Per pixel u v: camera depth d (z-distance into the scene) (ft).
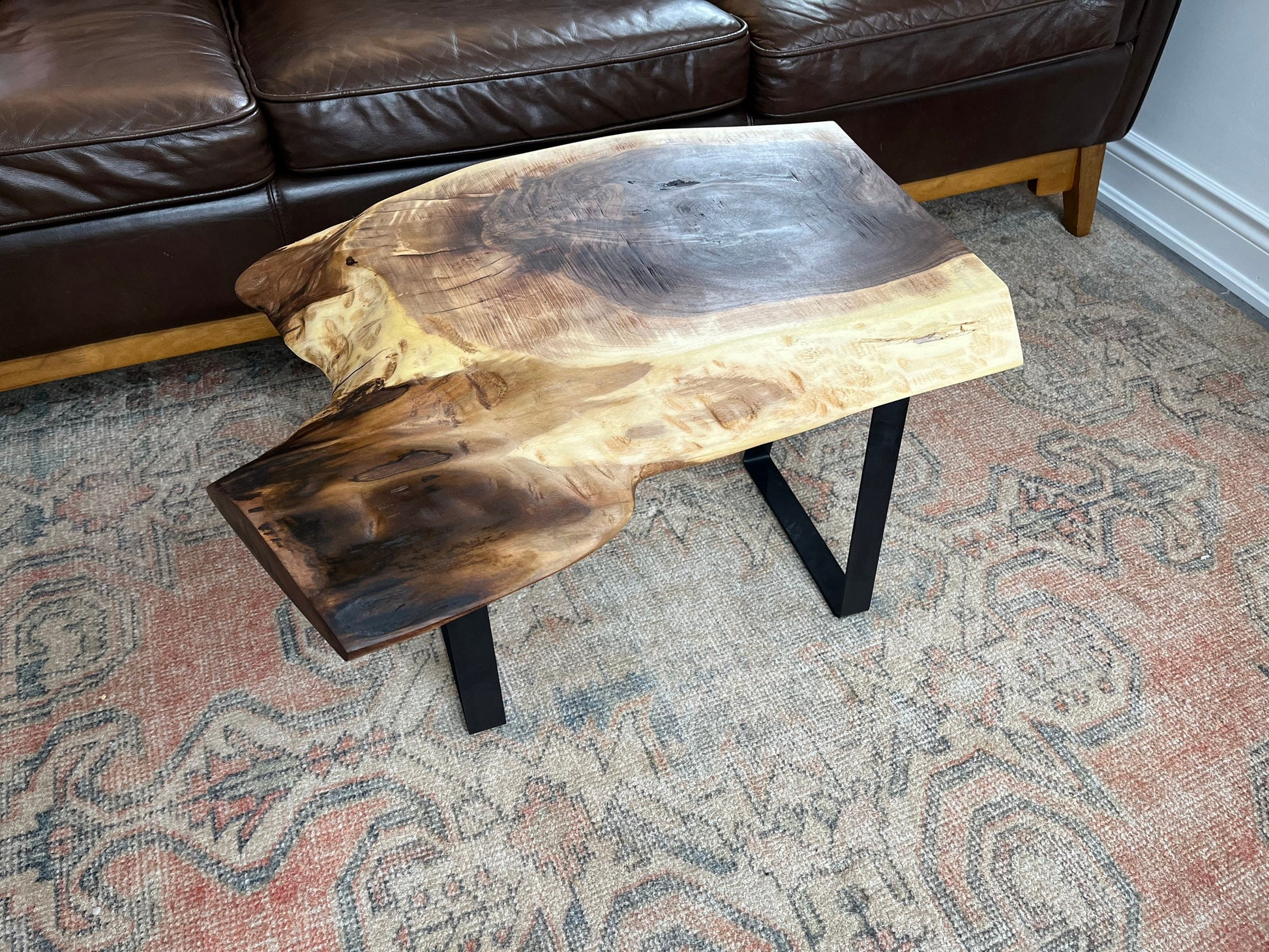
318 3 4.93
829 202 3.55
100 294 4.53
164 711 3.63
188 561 4.20
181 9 4.94
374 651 2.31
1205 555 4.21
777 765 3.46
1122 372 5.19
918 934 3.02
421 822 3.30
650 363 2.85
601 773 3.44
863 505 3.51
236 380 5.15
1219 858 3.19
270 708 3.64
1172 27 5.61
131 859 3.19
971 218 6.36
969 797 3.36
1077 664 3.79
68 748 3.50
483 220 3.47
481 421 2.71
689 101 4.97
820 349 2.91
